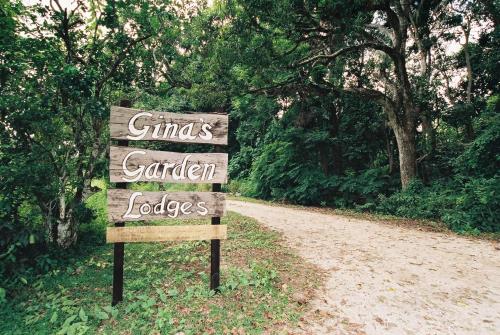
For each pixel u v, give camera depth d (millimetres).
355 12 10852
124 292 4309
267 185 19438
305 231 8758
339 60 15250
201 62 12547
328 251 6648
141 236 4102
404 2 13258
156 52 8055
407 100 13359
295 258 6098
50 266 5238
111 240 3969
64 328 3268
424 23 16156
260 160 20250
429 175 14914
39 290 4461
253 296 4254
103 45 6254
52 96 5363
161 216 4211
